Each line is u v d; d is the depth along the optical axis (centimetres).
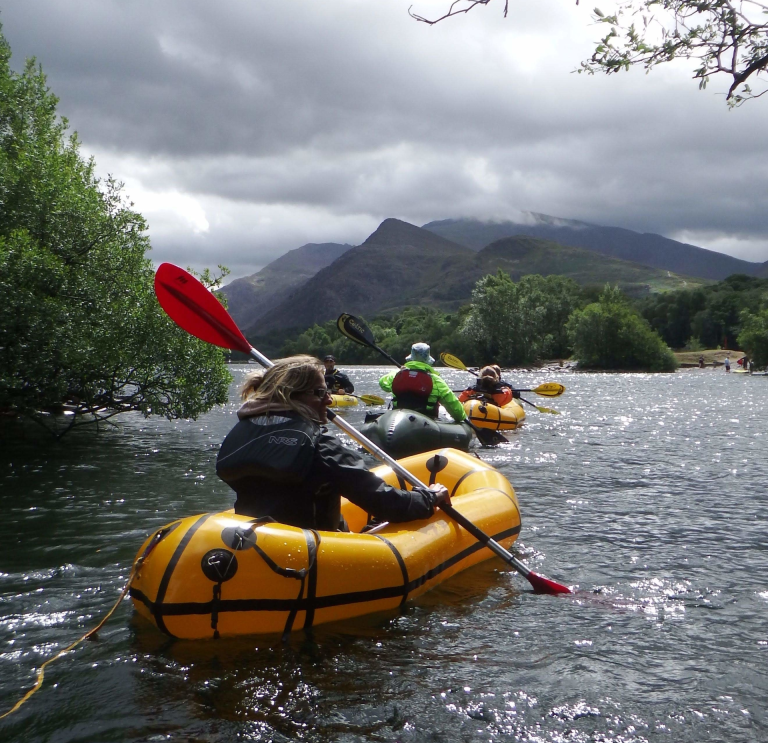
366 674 280
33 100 1156
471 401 1076
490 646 310
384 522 427
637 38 412
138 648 299
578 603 365
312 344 15062
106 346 912
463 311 10312
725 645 315
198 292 451
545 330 7675
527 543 477
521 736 239
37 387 898
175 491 627
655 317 10312
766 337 4628
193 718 246
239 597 299
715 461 847
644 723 248
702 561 440
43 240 936
